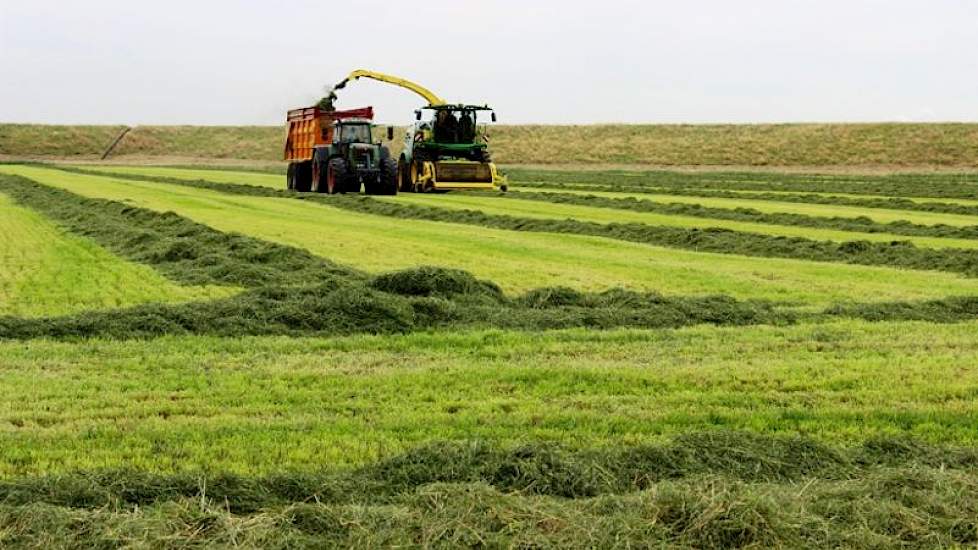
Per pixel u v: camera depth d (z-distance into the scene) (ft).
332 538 20.62
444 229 91.15
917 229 93.76
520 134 325.83
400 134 319.88
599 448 27.35
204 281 57.82
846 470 26.23
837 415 31.94
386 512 21.59
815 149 284.61
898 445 27.89
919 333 45.14
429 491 22.34
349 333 43.73
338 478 24.47
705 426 30.58
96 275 60.13
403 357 39.27
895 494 23.16
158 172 211.00
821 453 27.20
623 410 32.01
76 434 28.58
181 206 112.78
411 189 141.18
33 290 54.75
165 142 326.85
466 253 74.13
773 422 31.09
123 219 94.84
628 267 67.92
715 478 22.85
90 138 323.37
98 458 26.63
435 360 38.91
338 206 116.06
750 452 26.55
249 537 20.16
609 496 22.57
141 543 19.72
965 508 22.34
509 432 29.43
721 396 33.94
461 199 128.36
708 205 123.24
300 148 143.23
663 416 31.27
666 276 63.93
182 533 20.30
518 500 21.88
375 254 72.84
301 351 40.16
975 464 26.68
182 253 66.80
